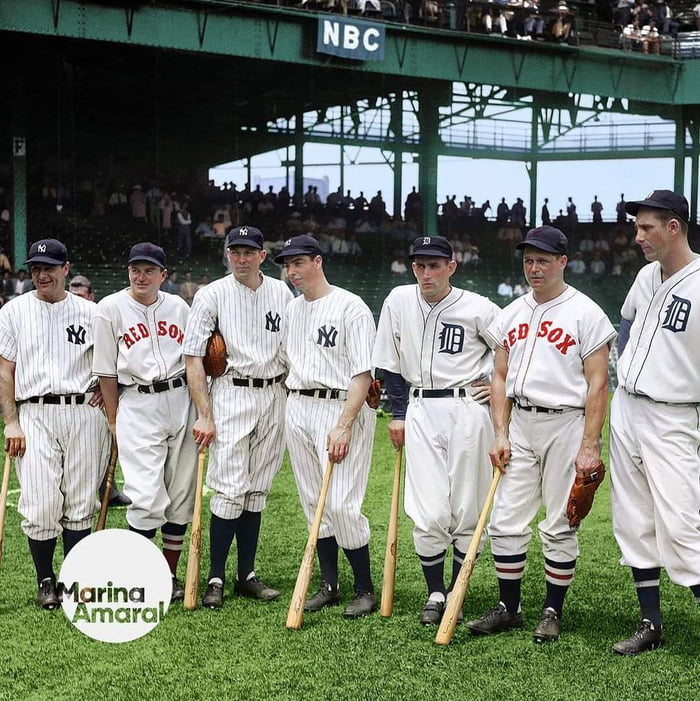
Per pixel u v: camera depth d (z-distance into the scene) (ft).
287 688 13.37
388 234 74.33
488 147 78.02
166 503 17.47
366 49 61.82
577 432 15.23
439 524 16.11
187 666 14.21
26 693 13.30
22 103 60.80
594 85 71.82
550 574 15.65
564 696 13.02
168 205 65.41
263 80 68.85
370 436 17.17
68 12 53.26
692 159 81.41
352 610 16.53
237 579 17.97
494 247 78.79
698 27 80.28
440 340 16.22
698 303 14.32
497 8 66.80
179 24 56.59
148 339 17.39
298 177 71.67
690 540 14.37
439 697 13.02
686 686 13.34
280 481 29.48
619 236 81.20
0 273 58.18
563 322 15.25
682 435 14.60
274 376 17.63
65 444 17.37
